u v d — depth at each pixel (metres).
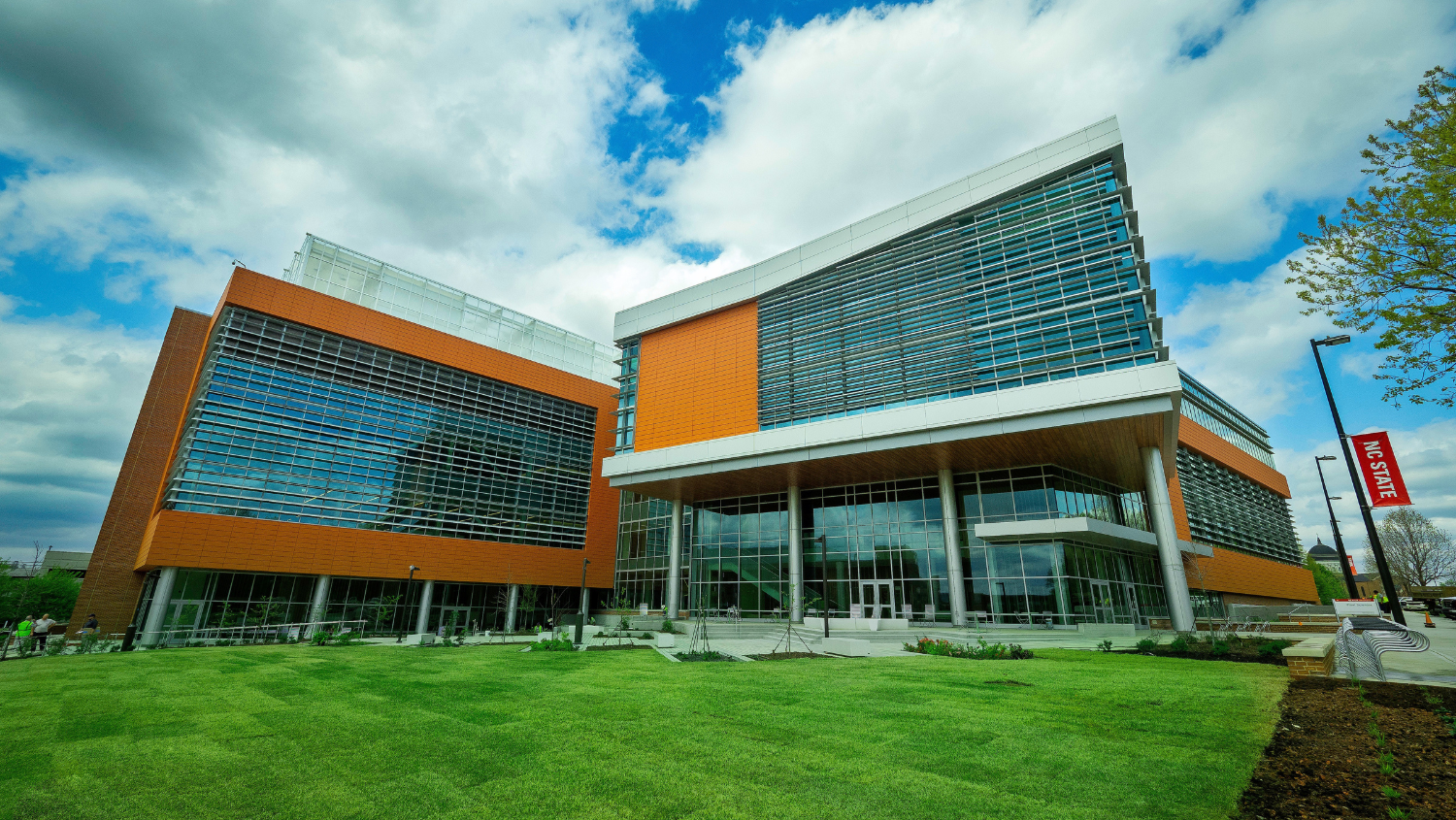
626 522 52.41
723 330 41.12
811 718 8.10
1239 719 7.59
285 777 5.85
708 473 37.06
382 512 41.06
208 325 43.91
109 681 11.95
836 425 32.28
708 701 9.42
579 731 7.51
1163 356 25.33
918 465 33.34
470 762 6.26
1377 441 18.27
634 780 5.65
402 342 44.09
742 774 5.79
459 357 47.00
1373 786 5.13
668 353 43.41
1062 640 23.42
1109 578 33.62
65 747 6.93
